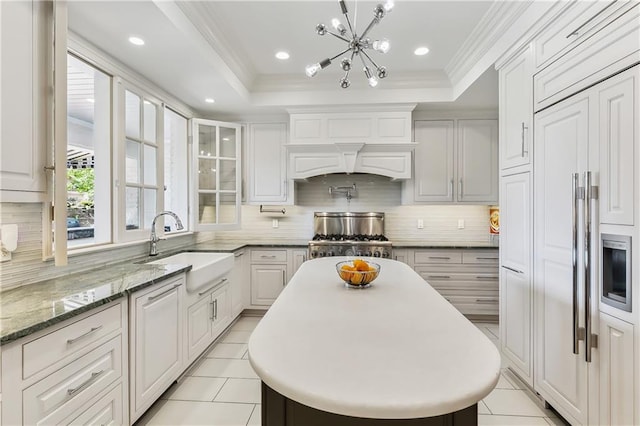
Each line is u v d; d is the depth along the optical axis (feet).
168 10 6.38
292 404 3.27
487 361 3.00
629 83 4.52
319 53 9.77
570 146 5.65
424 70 11.01
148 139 9.61
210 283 9.29
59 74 4.65
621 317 4.68
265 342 3.41
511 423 6.26
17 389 3.74
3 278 5.39
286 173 13.09
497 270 11.87
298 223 14.06
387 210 13.80
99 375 4.99
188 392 7.30
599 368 5.07
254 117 13.23
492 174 12.50
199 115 12.73
